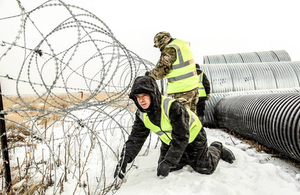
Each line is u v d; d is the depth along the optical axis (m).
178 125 1.97
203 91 4.49
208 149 2.60
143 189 2.06
